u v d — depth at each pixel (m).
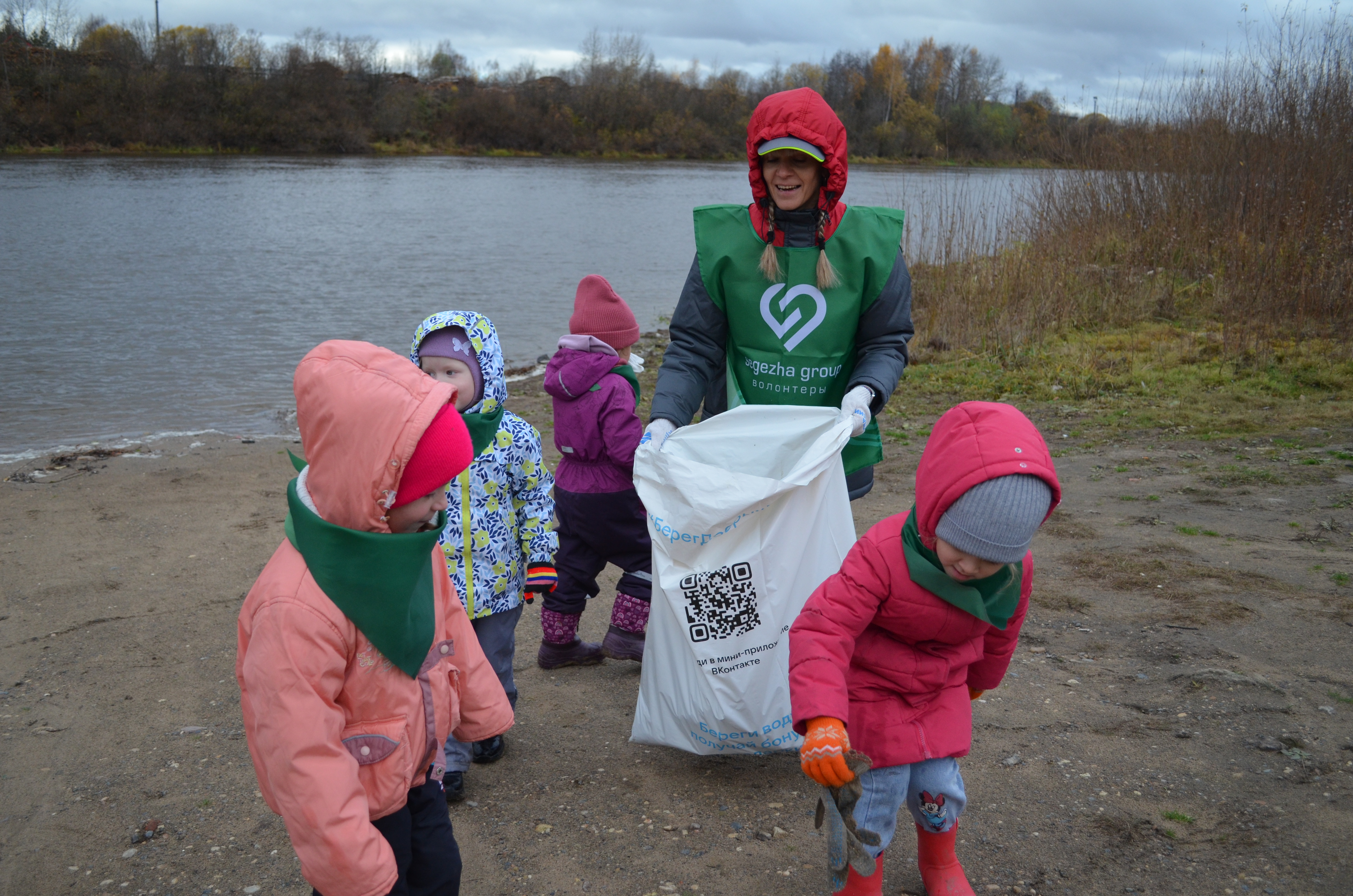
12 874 2.79
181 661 4.22
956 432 2.10
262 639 1.80
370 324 13.79
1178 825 2.79
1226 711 3.37
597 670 4.20
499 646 3.26
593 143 81.94
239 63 69.75
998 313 10.84
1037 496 2.01
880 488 6.39
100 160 52.81
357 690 1.89
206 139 63.34
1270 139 12.38
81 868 2.81
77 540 5.79
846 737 2.15
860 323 3.47
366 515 1.83
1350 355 8.60
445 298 16.02
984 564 2.09
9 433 8.45
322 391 1.81
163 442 8.21
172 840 2.94
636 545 4.02
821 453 2.97
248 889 2.71
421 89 80.31
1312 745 3.12
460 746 3.09
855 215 3.41
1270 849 2.64
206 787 3.25
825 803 2.30
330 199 35.34
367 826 1.80
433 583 2.14
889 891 2.60
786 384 3.47
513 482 3.21
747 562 2.93
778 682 2.95
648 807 3.06
